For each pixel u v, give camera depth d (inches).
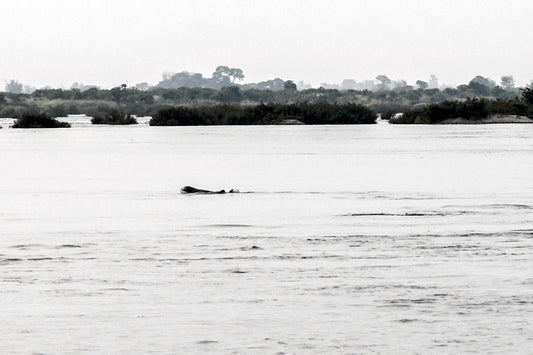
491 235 2805.1
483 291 1994.3
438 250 2522.1
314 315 1803.6
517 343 1612.9
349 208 3597.4
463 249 2534.5
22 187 4660.4
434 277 2146.9
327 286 2057.1
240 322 1755.7
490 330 1691.7
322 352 1573.6
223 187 4606.3
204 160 6889.8
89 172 5733.3
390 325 1729.8
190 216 3363.7
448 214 3371.1
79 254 2502.5
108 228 3043.8
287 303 1898.4
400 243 2659.9
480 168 5846.5
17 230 3002.0
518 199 3895.2
